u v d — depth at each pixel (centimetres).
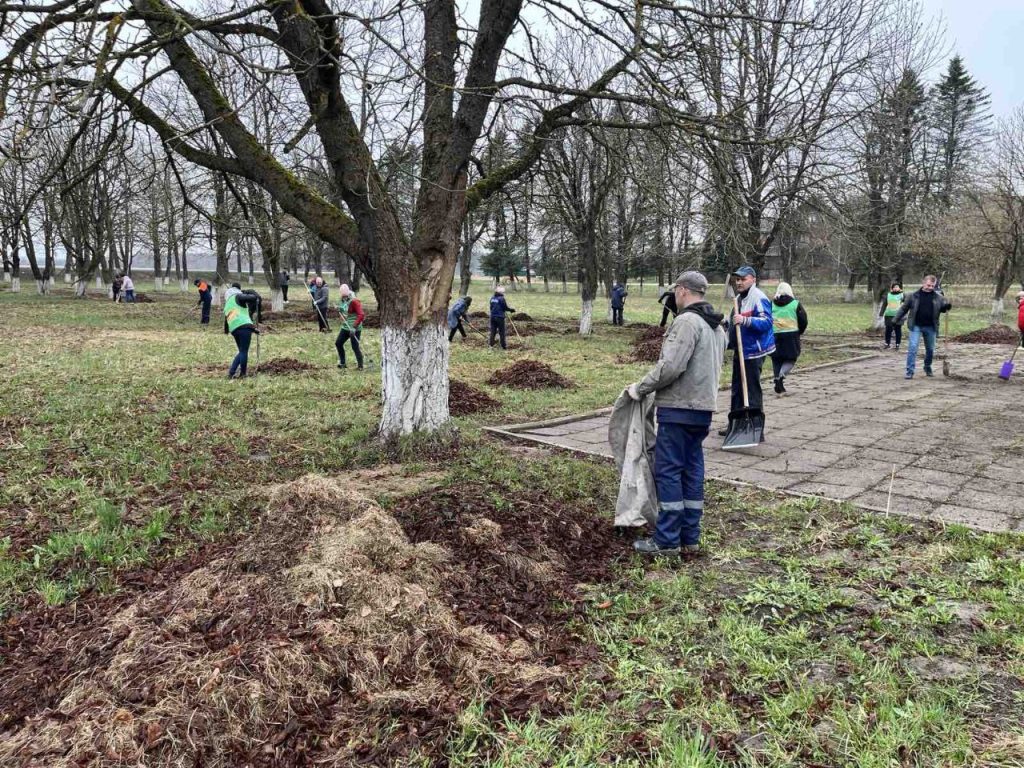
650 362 1467
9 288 4081
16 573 428
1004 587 389
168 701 271
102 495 561
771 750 259
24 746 261
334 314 2550
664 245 2048
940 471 641
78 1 492
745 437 687
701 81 632
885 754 252
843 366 1471
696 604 379
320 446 730
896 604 372
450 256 671
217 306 2884
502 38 627
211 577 372
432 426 680
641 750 262
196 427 802
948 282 2862
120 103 529
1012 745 254
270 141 771
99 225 1320
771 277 3888
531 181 949
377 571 356
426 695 291
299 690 284
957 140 2620
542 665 320
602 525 494
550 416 927
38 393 974
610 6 596
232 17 468
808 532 489
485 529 438
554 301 4272
